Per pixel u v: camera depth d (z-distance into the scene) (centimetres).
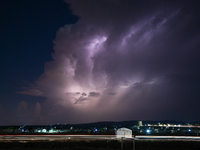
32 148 2959
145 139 4666
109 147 3325
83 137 4978
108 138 4697
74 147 3188
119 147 3378
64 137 4925
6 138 4384
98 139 4372
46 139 4203
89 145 3444
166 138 5041
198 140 4569
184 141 4284
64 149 2939
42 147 3103
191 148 3512
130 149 3200
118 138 4772
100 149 3034
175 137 5447
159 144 3806
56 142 3647
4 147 3005
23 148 2931
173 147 3538
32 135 5666
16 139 4122
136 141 4181
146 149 3272
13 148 2938
